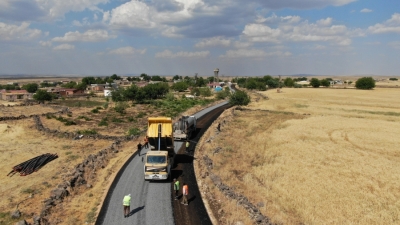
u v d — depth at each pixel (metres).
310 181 28.78
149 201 23.33
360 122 63.25
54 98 118.75
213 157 35.53
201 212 21.67
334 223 21.12
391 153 39.56
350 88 170.38
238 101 83.44
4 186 26.84
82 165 30.56
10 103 99.12
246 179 28.88
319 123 61.94
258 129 55.50
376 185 27.88
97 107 86.69
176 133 44.00
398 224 21.03
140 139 44.31
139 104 101.69
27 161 32.81
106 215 20.88
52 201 22.34
